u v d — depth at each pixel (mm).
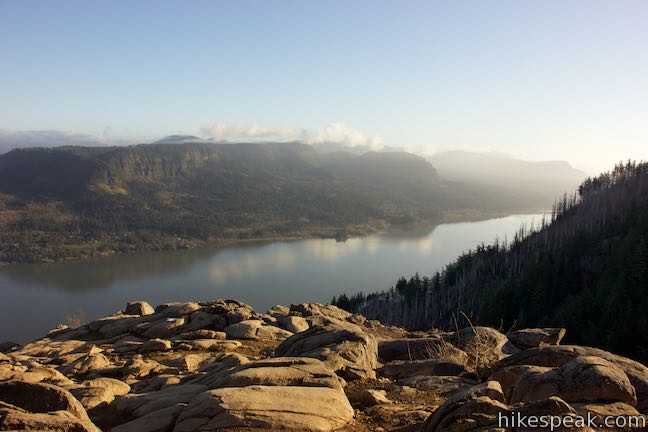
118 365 18141
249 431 8531
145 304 29328
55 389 10211
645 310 55000
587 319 64312
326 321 25906
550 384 8438
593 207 136250
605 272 76812
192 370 16812
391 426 9367
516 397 9008
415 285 124500
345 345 14312
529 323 76938
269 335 23641
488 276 117438
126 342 22859
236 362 14406
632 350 52875
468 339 15906
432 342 15820
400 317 109875
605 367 8391
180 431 8773
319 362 12055
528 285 86188
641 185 134125
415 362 14070
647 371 10398
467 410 7570
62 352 21375
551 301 82062
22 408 9672
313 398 9688
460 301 107812
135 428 9477
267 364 11883
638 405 8555
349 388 12195
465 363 14227
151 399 11445
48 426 8062
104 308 166250
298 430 8695
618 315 58625
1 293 194375
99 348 21781
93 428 8320
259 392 9648
